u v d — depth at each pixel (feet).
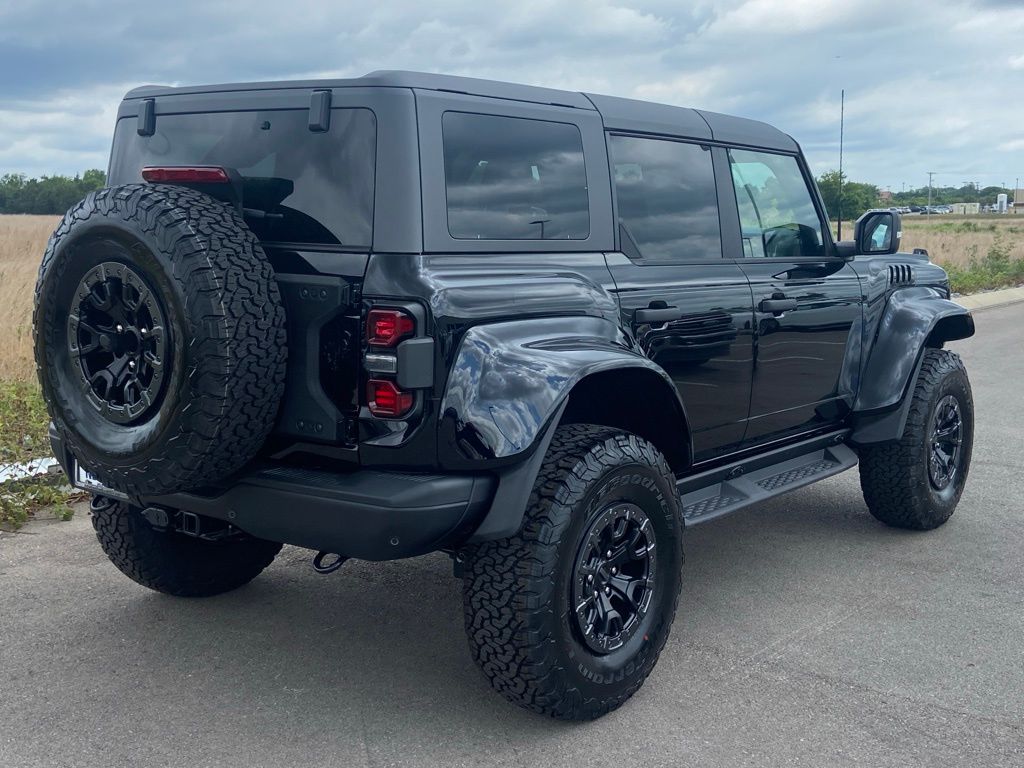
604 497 10.59
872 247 16.39
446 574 15.52
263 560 14.55
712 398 13.58
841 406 16.55
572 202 11.80
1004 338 46.24
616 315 11.69
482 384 9.80
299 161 10.49
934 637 13.34
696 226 13.76
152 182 10.53
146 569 13.43
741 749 10.37
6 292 34.47
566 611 10.32
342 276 9.86
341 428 9.82
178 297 9.23
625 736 10.63
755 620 13.88
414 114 10.07
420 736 10.57
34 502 18.22
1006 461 23.08
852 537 17.74
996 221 301.43
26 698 11.27
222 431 9.44
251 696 11.41
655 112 13.46
